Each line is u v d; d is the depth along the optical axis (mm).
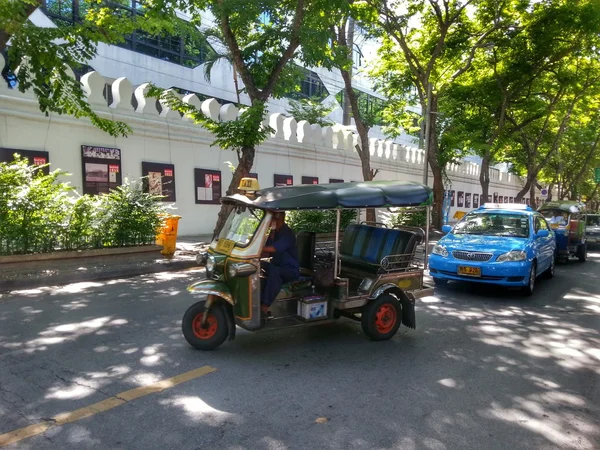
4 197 8508
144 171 14438
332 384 4535
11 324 6246
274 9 11164
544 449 3441
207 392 4273
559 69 20219
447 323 6910
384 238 6297
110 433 3521
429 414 3949
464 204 32938
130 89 14133
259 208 5203
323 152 20562
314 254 5988
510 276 8555
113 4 18984
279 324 5395
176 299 7801
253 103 11867
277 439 3480
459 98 21312
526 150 27188
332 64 12172
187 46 25531
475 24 19203
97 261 9656
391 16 17219
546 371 5016
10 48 7254
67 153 12688
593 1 16906
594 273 12336
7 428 3582
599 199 50188
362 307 5926
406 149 26141
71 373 4652
